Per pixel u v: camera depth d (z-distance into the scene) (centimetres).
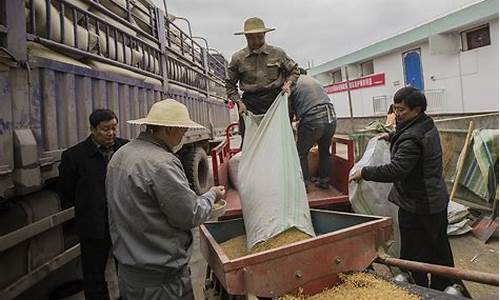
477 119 897
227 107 1192
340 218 308
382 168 292
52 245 311
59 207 330
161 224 219
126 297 235
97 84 395
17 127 268
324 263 232
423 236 300
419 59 2061
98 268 320
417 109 288
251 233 288
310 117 399
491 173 516
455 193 575
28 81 280
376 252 253
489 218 505
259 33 381
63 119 330
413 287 225
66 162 308
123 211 219
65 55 362
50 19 329
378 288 226
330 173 457
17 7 270
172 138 239
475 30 1731
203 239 288
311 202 388
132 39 516
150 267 219
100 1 452
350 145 408
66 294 335
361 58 2506
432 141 285
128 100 475
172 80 686
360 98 2553
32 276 280
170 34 709
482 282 196
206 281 317
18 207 280
